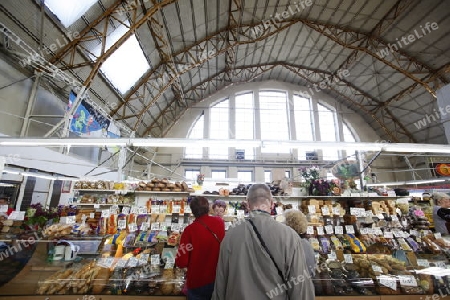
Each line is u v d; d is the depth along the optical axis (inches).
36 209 114.3
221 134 522.3
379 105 481.7
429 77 374.0
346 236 109.3
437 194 116.6
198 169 505.7
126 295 82.4
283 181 133.2
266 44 415.8
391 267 93.4
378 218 117.6
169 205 115.8
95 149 316.2
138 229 108.2
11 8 170.7
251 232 46.1
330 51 418.9
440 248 101.7
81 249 99.4
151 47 302.5
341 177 138.6
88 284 84.2
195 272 68.9
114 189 123.8
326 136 537.0
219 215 103.1
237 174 502.9
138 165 461.7
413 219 116.4
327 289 85.3
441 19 296.4
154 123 453.7
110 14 226.5
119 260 92.2
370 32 358.0
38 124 221.3
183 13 288.2
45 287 81.6
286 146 122.4
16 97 198.1
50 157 225.8
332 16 345.7
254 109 542.0
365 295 85.0
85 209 119.8
